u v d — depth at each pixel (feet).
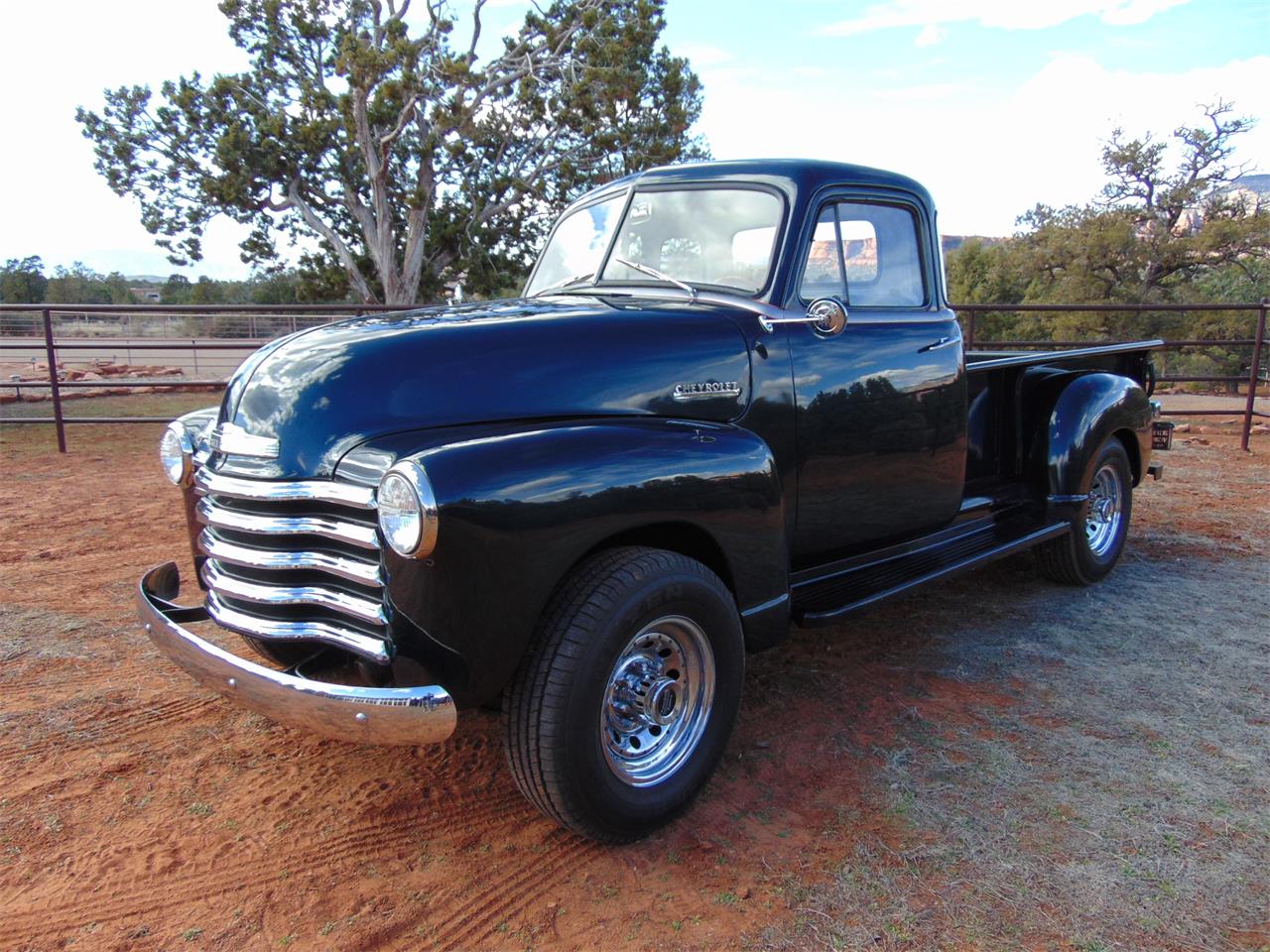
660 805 8.31
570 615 7.63
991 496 14.52
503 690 7.88
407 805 9.09
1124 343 17.22
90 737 10.34
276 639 7.97
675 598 8.13
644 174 12.03
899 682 11.91
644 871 8.08
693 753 8.70
